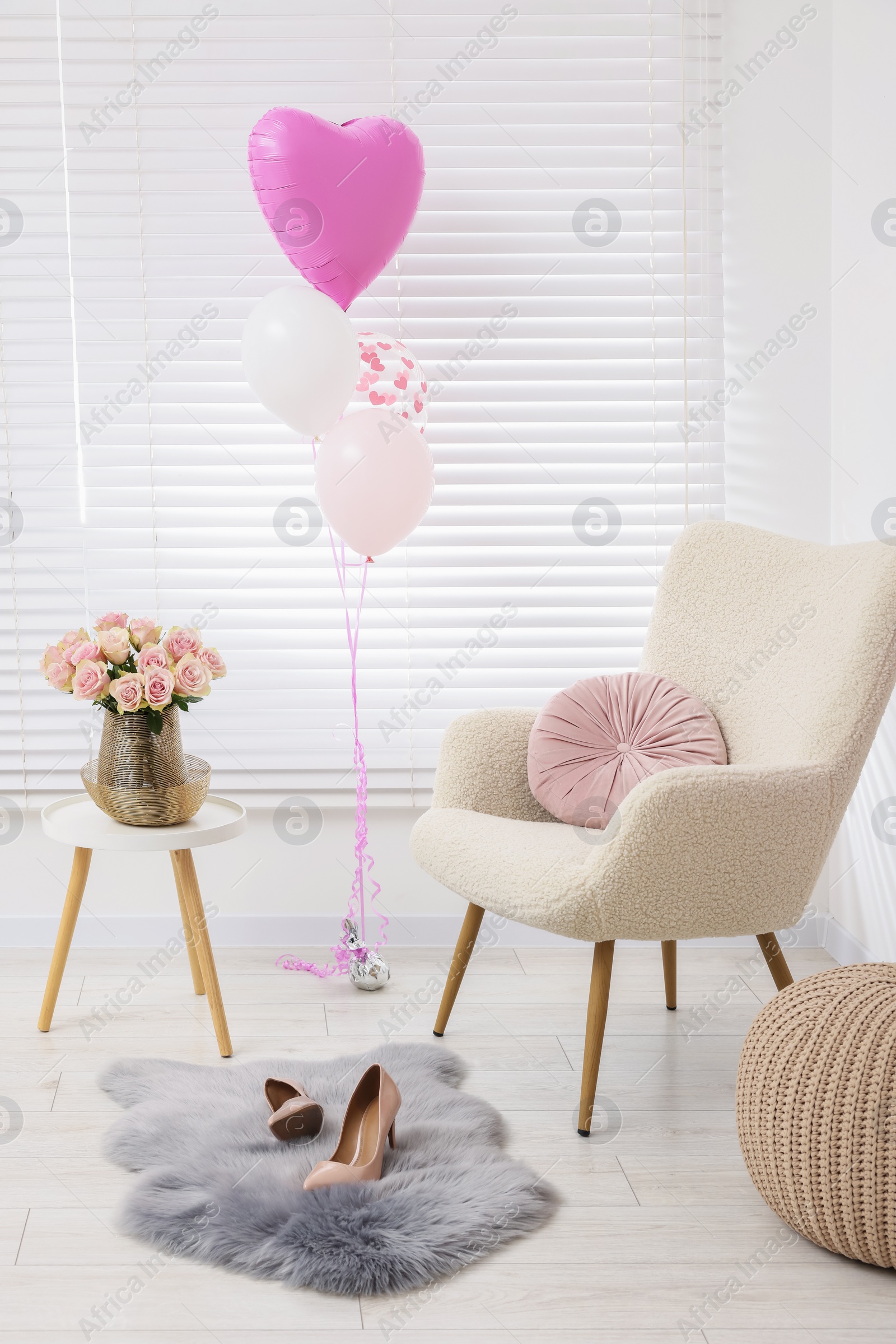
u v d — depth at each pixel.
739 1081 1.64
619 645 2.76
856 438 2.56
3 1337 1.38
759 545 2.27
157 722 2.12
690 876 1.78
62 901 2.77
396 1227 1.54
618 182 2.66
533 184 2.66
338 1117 1.85
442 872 2.06
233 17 2.60
